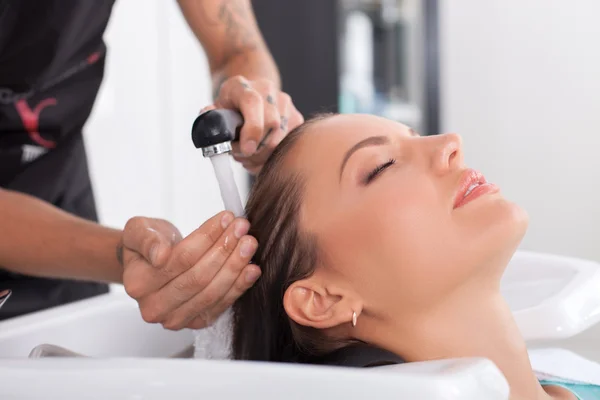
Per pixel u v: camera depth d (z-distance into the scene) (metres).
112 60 2.29
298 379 0.48
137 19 2.35
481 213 0.75
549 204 2.54
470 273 0.75
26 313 1.05
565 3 2.47
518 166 2.59
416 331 0.77
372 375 0.47
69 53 1.19
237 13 1.19
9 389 0.53
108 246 0.86
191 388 0.49
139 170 2.38
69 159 1.19
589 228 2.47
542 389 0.82
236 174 2.40
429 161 0.79
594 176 2.47
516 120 2.60
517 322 0.87
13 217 0.95
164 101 2.44
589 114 2.46
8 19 1.13
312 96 2.68
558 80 2.51
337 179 0.81
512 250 0.76
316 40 2.67
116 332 0.96
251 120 0.82
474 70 2.69
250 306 0.87
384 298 0.77
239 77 0.89
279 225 0.84
